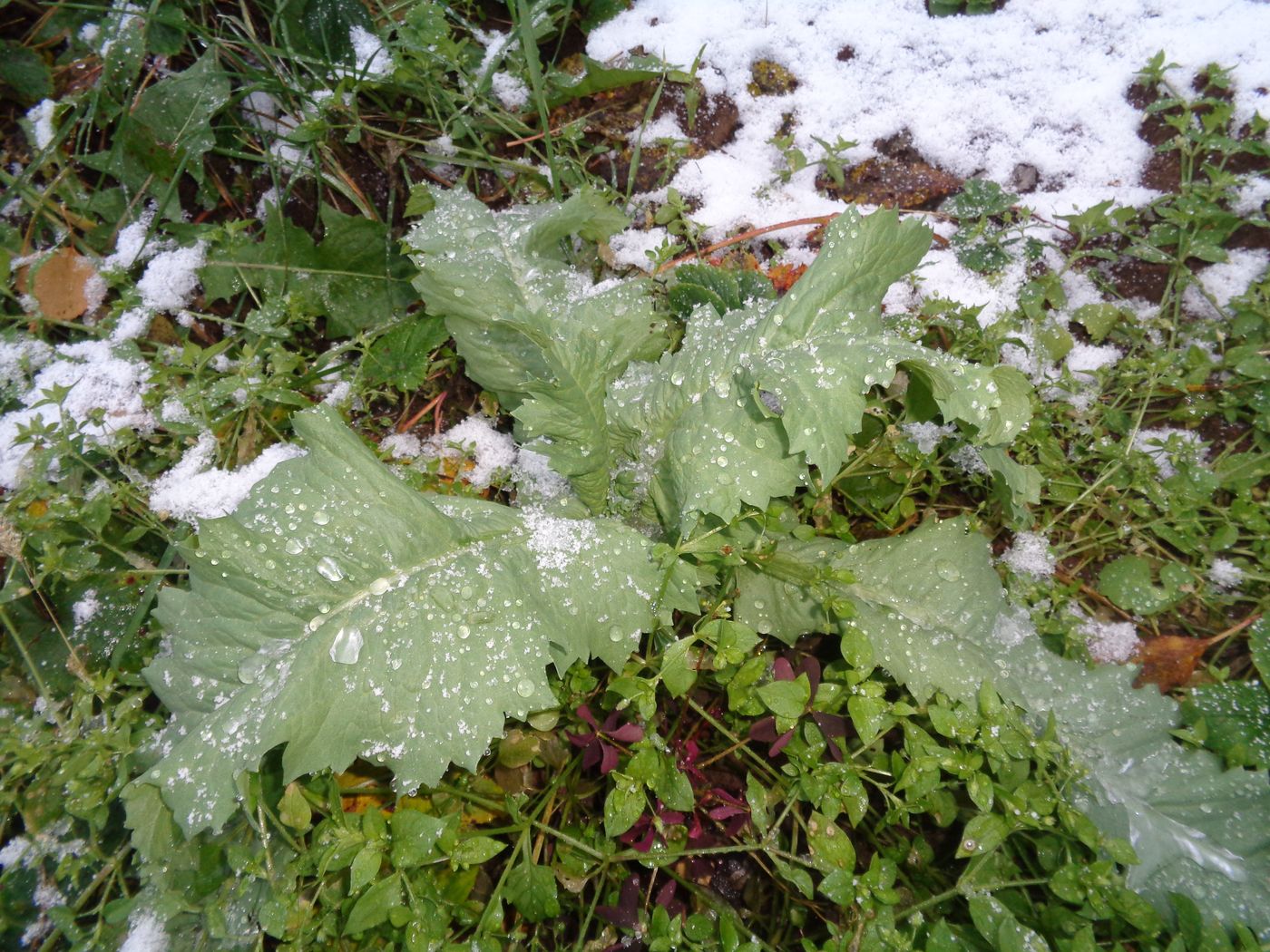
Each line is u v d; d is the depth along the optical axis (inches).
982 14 17.3
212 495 14.1
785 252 16.3
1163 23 16.9
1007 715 12.1
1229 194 15.8
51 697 12.9
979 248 16.2
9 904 12.4
